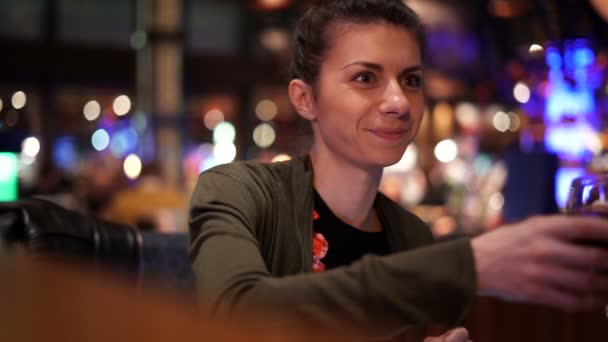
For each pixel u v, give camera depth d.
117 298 0.16
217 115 14.65
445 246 0.50
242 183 1.01
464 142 9.12
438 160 9.47
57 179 6.98
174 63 7.59
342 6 1.03
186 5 14.05
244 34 14.19
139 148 8.50
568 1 2.63
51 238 1.38
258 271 0.69
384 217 1.21
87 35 13.48
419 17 1.05
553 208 2.83
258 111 14.50
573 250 0.44
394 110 0.98
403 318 0.50
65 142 13.51
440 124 10.37
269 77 13.77
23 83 13.00
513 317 1.74
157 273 1.57
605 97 2.91
